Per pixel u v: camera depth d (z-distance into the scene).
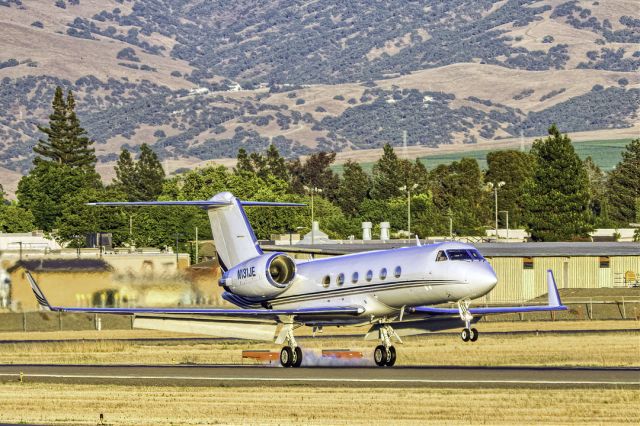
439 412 94.62
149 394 108.12
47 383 118.44
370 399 101.62
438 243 126.56
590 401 98.12
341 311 129.62
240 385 113.12
